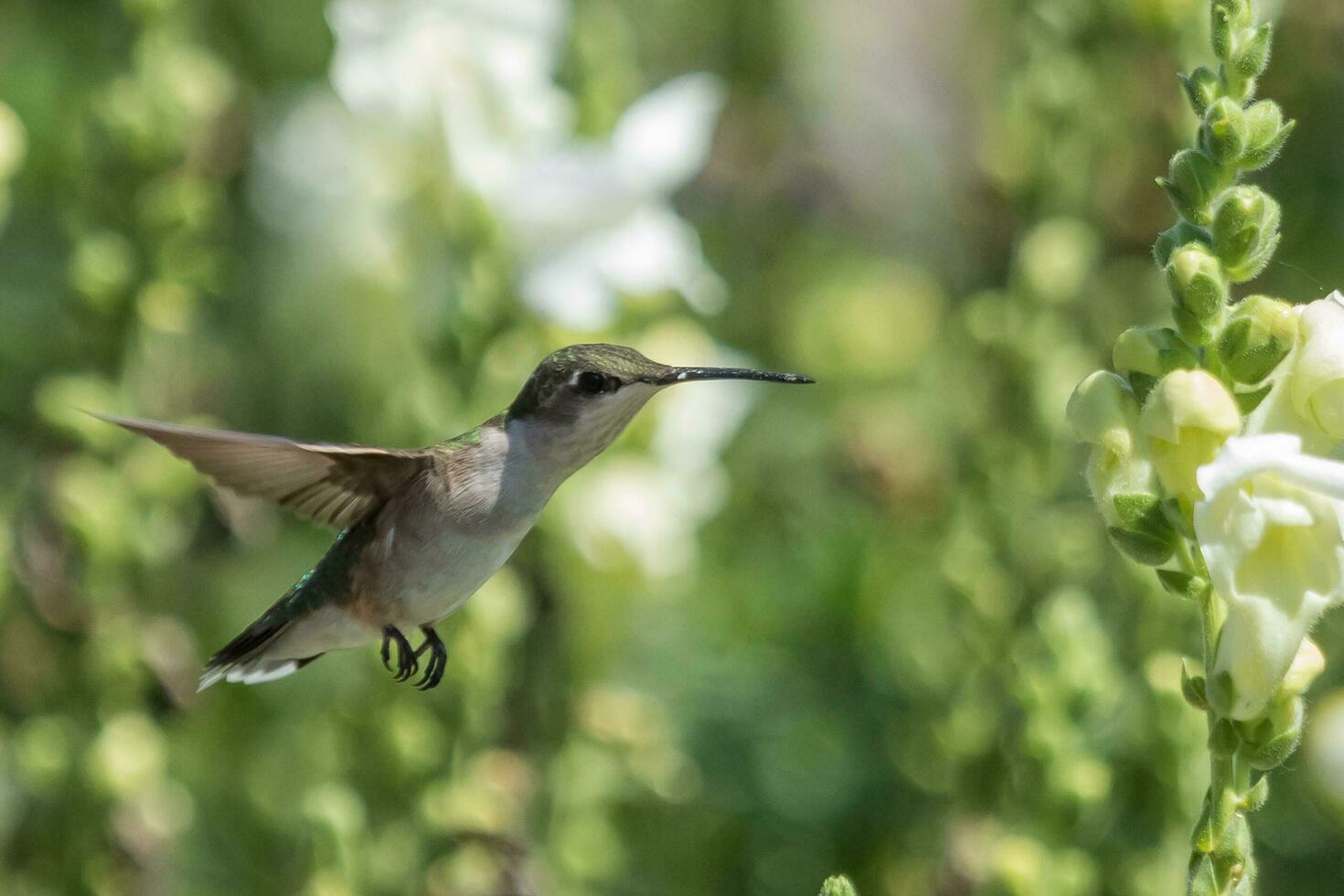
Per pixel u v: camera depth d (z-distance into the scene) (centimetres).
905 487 1111
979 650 924
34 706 889
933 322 1305
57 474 880
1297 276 1219
